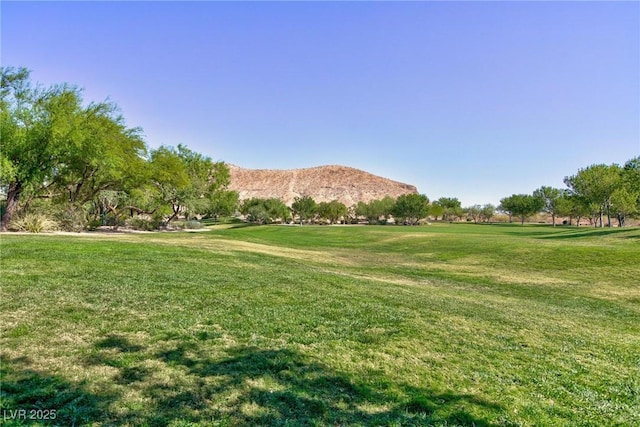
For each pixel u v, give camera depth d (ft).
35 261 35.19
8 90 82.38
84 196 113.80
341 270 57.72
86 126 89.30
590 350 23.88
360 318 25.79
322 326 23.34
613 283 55.77
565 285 54.60
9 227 81.30
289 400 13.78
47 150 80.18
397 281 51.57
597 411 15.26
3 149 75.56
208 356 16.98
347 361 18.01
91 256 41.27
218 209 253.44
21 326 18.30
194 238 91.81
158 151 139.03
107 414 11.86
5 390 12.68
